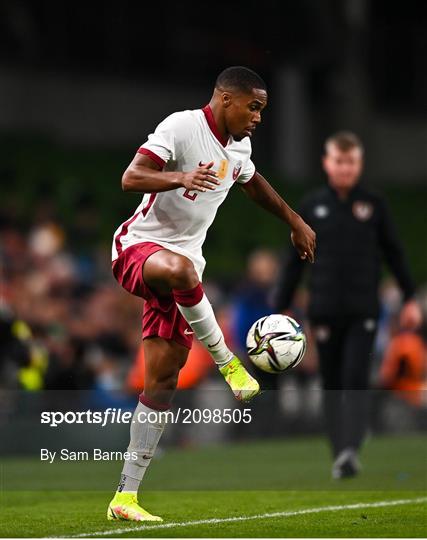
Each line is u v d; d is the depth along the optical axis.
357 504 19.48
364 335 24.45
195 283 15.79
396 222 81.19
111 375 35.34
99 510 18.78
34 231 51.19
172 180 15.44
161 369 16.64
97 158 70.50
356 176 24.64
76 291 43.88
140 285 16.41
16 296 37.12
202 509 18.95
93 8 75.06
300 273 25.20
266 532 15.78
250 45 81.25
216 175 15.45
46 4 73.00
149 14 77.56
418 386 40.53
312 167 83.25
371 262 24.72
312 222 24.77
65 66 73.75
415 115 92.12
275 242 70.56
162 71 78.31
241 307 37.47
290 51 81.62
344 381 24.25
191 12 79.44
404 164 90.88
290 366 17.09
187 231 17.06
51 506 19.58
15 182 64.00
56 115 72.94
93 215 61.12
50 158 68.12
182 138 16.28
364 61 85.00
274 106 82.62
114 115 75.50
